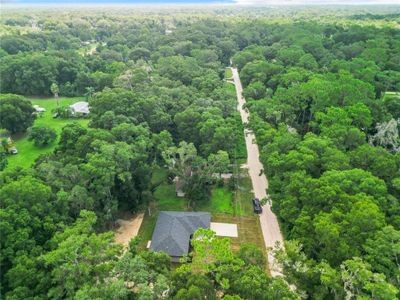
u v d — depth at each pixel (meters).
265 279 32.78
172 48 137.88
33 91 113.38
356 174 45.78
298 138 60.97
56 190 45.31
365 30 143.88
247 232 53.59
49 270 35.31
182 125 70.62
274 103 77.25
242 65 127.19
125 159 51.19
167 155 59.97
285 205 45.97
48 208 41.00
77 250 33.66
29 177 43.53
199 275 33.12
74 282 32.41
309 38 131.50
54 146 82.06
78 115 98.25
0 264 34.66
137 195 55.94
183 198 62.25
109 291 30.00
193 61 114.81
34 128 81.00
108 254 35.31
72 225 41.38
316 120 71.56
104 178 47.53
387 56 111.19
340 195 41.78
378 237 34.81
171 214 53.53
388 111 79.88
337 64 103.19
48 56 120.75
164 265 37.06
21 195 39.22
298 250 36.47
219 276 32.94
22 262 34.03
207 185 62.44
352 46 125.94
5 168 67.75
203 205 60.25
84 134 61.34
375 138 66.06
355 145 61.22
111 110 70.25
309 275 34.72
